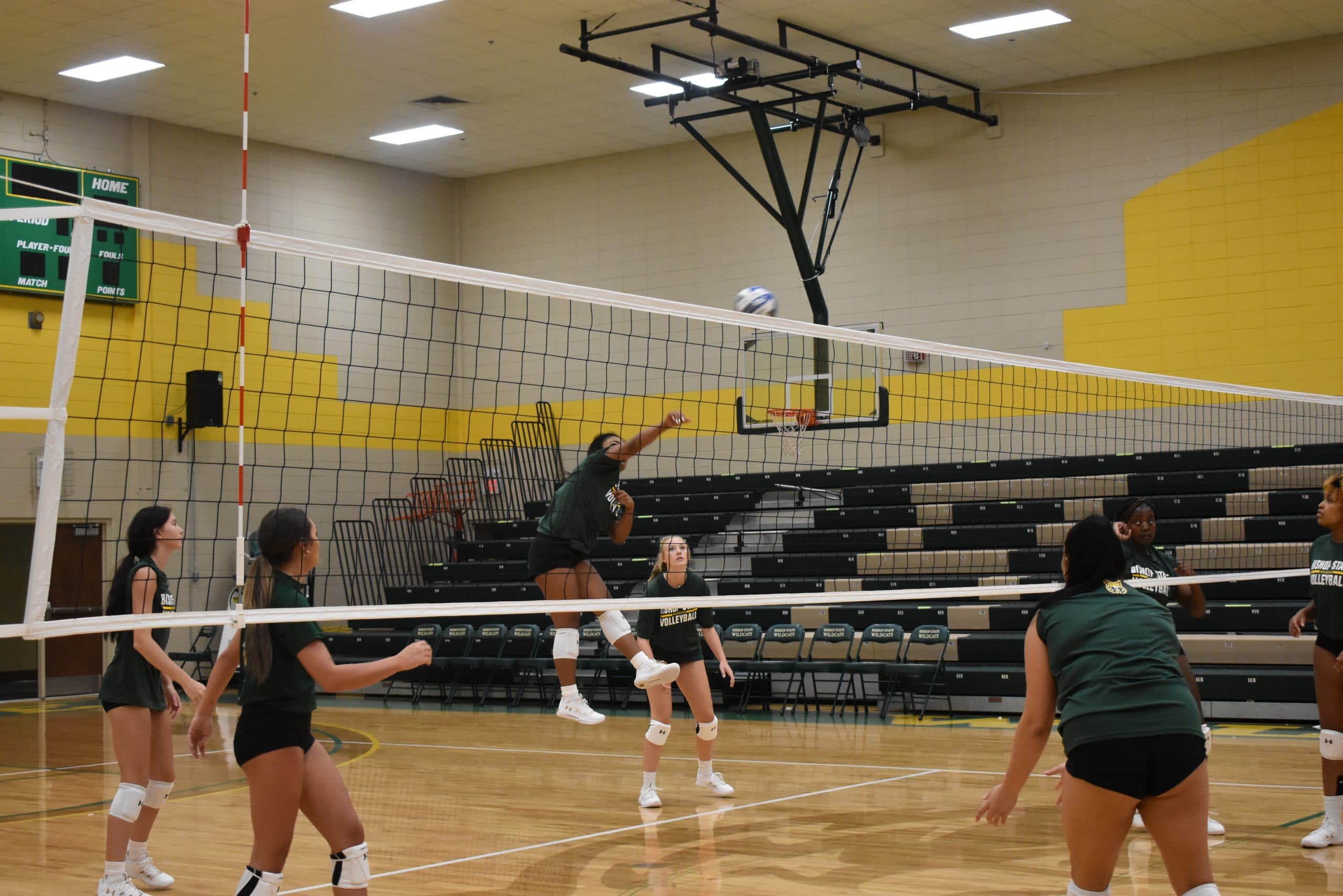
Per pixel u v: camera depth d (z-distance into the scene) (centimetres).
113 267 1462
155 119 1552
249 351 1592
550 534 627
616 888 515
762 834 620
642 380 1739
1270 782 743
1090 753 329
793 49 1411
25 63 1365
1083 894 339
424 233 1850
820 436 1609
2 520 1366
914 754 889
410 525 1717
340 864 386
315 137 1661
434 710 1260
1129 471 1405
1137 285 1451
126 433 1459
